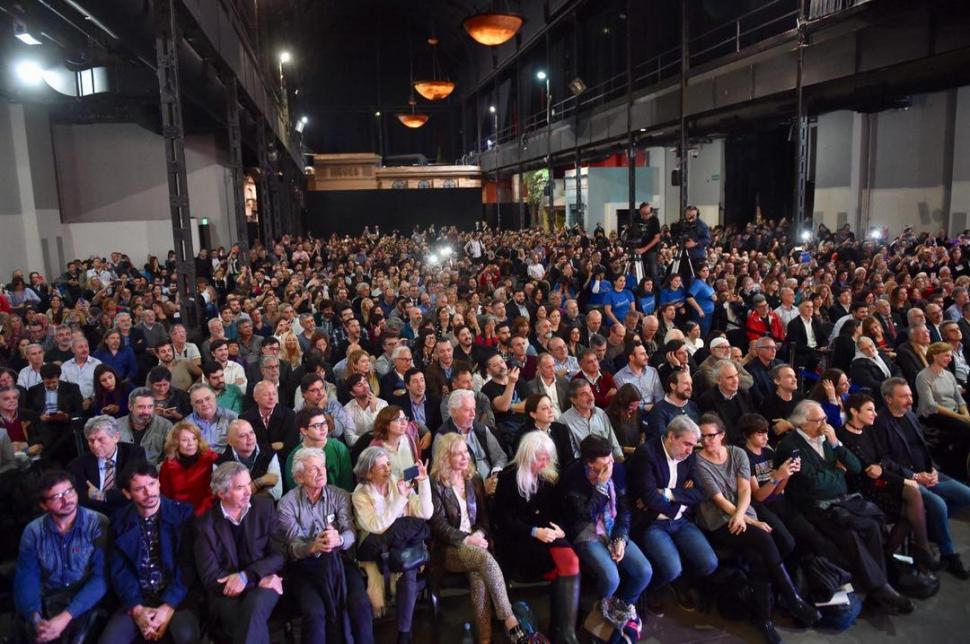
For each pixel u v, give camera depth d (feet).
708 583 13.61
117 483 13.03
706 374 18.56
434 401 17.63
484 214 128.36
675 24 69.26
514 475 13.46
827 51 38.40
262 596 11.11
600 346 20.53
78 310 28.76
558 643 12.12
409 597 12.11
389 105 141.59
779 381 17.19
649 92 59.88
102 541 11.35
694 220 31.55
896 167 58.75
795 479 14.34
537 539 12.73
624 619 12.00
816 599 13.01
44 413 17.89
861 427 15.33
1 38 41.98
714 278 34.45
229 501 11.29
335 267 58.34
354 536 12.30
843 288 29.76
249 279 41.47
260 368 20.15
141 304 29.17
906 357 20.20
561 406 18.28
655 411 16.26
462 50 130.31
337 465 14.32
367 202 116.47
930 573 14.15
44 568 11.06
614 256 41.81
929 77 36.45
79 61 44.78
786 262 39.34
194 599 11.46
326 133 142.61
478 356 21.85
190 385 19.93
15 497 14.88
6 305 35.86
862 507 13.93
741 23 61.21
